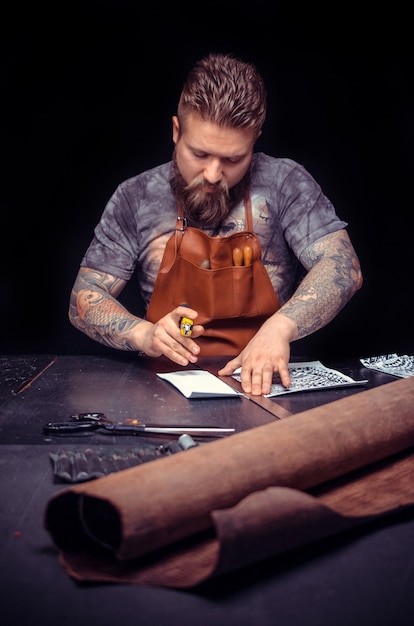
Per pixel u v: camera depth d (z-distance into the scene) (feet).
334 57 15.98
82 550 4.15
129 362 8.63
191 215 9.48
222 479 4.33
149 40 15.75
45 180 16.44
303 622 3.60
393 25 15.69
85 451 5.40
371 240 16.89
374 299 17.07
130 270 9.89
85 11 15.48
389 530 4.53
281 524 3.98
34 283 16.87
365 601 3.76
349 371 8.21
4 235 16.63
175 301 9.57
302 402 6.98
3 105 15.90
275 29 15.84
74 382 7.70
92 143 16.33
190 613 3.67
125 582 3.89
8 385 7.52
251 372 7.63
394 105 16.14
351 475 5.36
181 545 4.27
